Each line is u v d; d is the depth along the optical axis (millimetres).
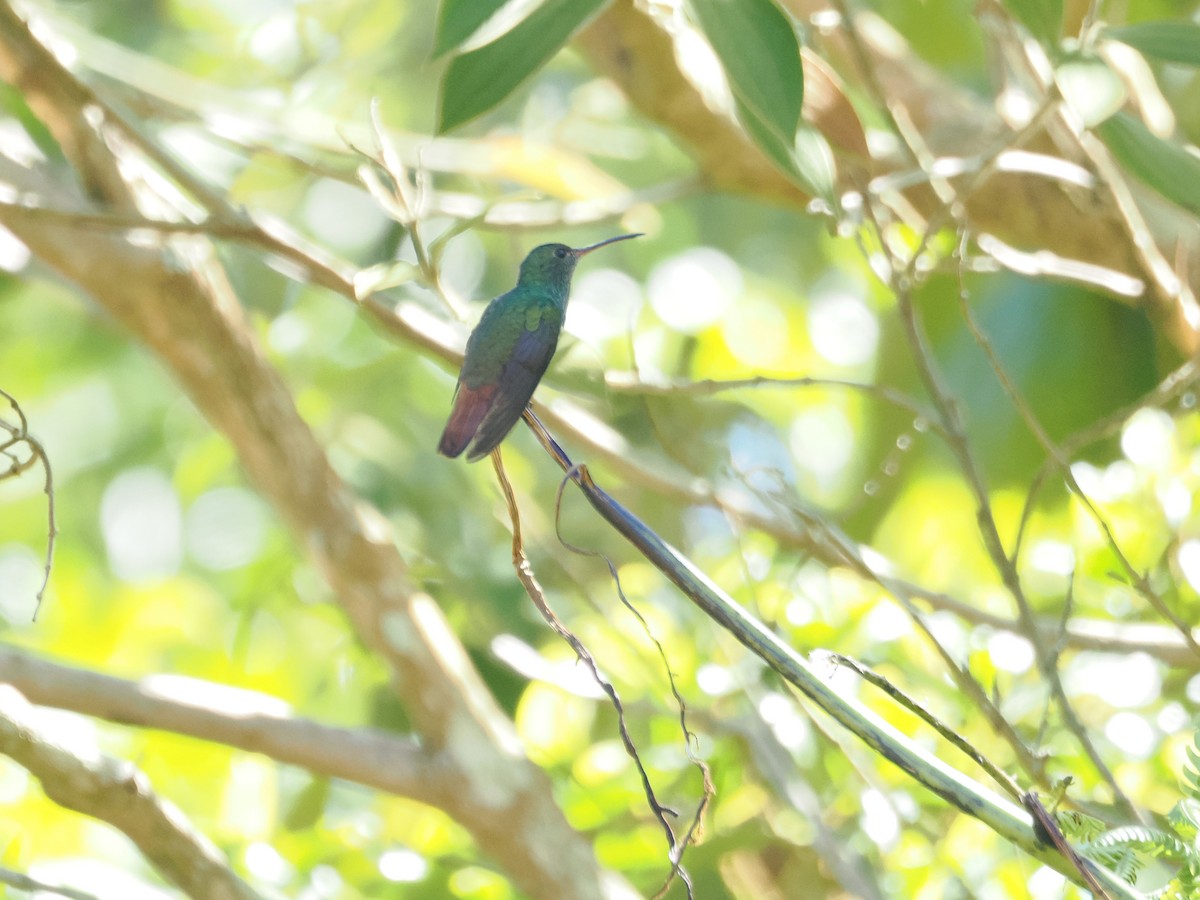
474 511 11195
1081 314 10375
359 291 5441
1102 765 5699
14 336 14094
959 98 8977
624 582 8883
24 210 6715
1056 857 3898
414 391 12344
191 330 7816
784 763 7641
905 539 10961
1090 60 4859
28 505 14578
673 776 7750
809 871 7934
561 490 4340
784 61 4484
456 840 8039
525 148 10289
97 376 14523
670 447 8547
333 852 7570
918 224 8508
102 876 7422
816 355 13266
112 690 6840
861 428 12516
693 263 13781
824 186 5191
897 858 6703
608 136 12789
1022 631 6602
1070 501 7695
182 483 12594
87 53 9211
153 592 12859
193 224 7012
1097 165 7418
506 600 10344
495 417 5500
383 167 5699
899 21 11180
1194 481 7320
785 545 8211
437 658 7762
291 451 7980
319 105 12078
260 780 8898
